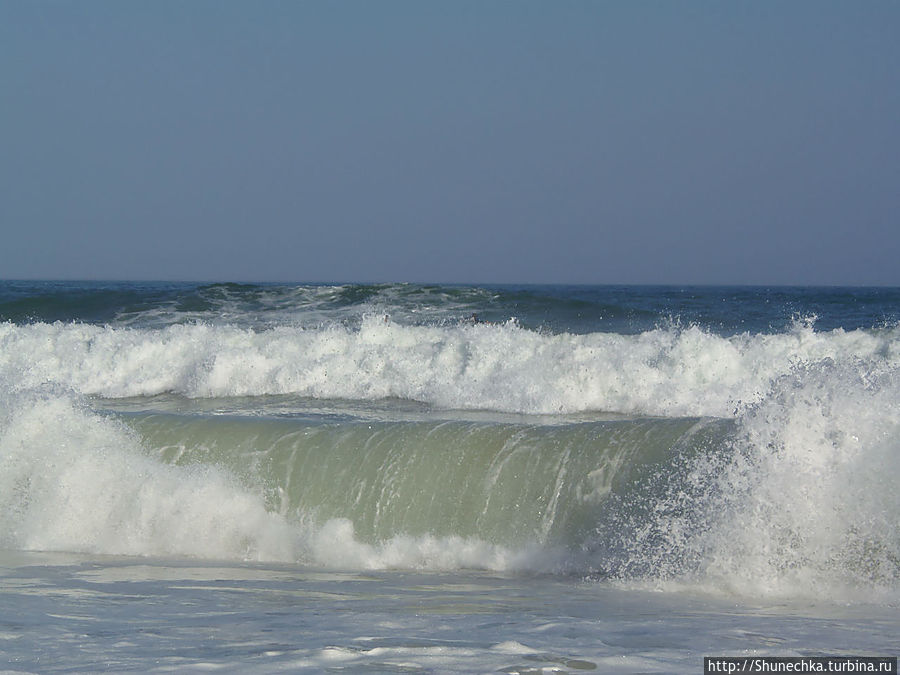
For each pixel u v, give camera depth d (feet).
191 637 33.96
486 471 61.93
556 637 33.91
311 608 41.81
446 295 196.24
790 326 167.22
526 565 56.49
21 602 42.91
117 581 50.29
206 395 105.81
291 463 66.64
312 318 170.50
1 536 65.72
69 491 66.03
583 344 99.71
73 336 123.24
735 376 92.43
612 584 50.67
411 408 93.25
